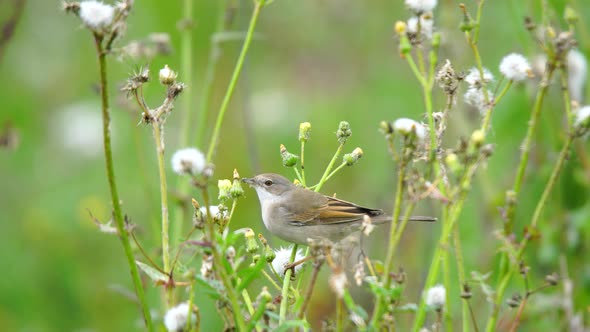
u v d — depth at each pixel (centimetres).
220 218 707
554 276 705
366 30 1831
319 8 1842
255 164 1259
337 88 1802
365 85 1775
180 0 1667
